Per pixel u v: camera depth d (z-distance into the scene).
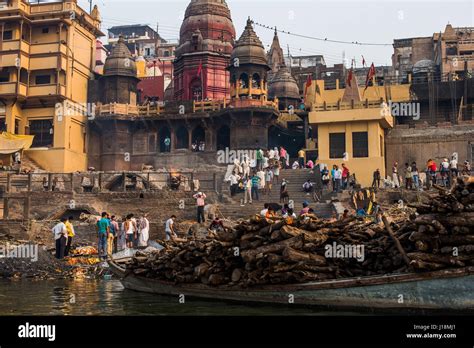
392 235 10.30
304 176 32.91
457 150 37.38
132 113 44.72
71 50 44.31
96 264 18.67
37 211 29.55
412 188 28.28
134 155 44.47
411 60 61.22
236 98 42.34
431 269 9.55
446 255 9.58
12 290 13.88
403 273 9.88
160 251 13.55
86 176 35.94
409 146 38.28
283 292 10.92
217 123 43.69
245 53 42.34
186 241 13.30
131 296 12.78
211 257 12.04
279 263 10.83
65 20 43.16
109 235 20.28
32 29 43.97
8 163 41.22
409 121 43.50
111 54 47.16
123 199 28.97
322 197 29.31
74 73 44.97
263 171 31.50
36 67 43.25
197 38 48.41
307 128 44.69
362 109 35.78
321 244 11.22
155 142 44.66
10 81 42.44
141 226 21.75
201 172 36.28
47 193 29.70
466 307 9.24
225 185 31.77
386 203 27.03
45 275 17.09
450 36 53.94
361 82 63.12
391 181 31.83
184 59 48.72
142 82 57.34
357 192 27.17
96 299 12.23
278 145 46.84
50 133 43.38
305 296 10.69
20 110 43.75
